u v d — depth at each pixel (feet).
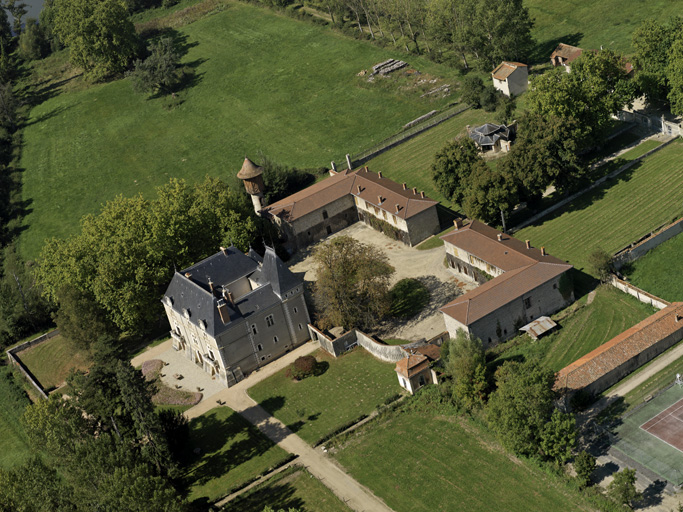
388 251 550.36
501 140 615.98
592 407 382.42
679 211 497.05
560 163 529.45
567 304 455.63
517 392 352.28
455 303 440.04
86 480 361.30
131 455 377.30
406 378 417.49
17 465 443.32
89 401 399.65
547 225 526.16
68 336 506.07
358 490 375.04
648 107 616.39
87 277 515.50
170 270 524.93
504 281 441.27
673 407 369.30
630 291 448.24
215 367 472.03
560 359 416.87
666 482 333.83
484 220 524.52
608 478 342.85
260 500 382.01
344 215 590.14
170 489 353.51
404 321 478.18
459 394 394.11
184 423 418.92
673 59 568.82
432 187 609.01
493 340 437.58
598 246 491.72
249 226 547.08
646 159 556.92
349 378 447.83
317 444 407.03
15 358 543.39
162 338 523.70
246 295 467.52
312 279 539.29
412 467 379.35
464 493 358.64
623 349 396.98
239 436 426.10
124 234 524.11
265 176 647.97
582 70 577.84
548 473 352.90
